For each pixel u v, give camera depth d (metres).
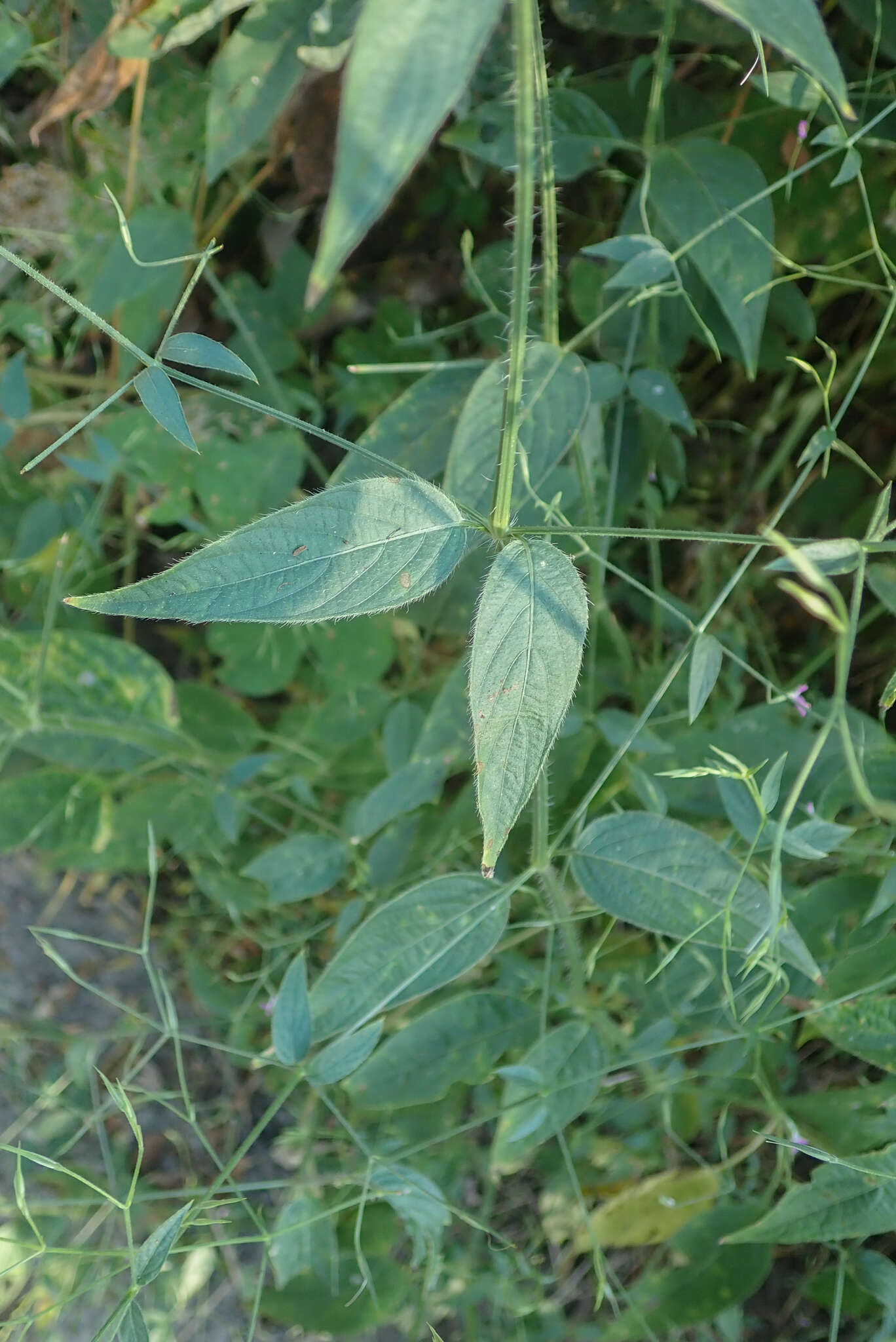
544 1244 0.75
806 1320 0.72
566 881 0.74
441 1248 0.70
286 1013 0.58
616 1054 0.68
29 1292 0.72
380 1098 0.65
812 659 0.85
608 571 0.85
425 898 0.59
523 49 0.47
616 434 0.70
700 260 0.66
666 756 0.69
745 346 0.67
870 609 0.84
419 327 0.79
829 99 0.64
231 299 0.88
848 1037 0.63
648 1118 0.71
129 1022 0.84
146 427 0.81
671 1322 0.67
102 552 0.90
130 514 0.84
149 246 0.75
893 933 0.63
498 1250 0.70
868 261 0.76
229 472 0.81
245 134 0.65
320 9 0.62
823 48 0.45
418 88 0.44
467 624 0.80
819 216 0.74
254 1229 0.77
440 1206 0.63
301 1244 0.64
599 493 0.74
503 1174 0.72
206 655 0.93
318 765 0.82
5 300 0.83
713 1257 0.67
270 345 0.88
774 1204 0.67
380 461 0.53
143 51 0.65
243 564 0.49
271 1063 0.63
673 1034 0.64
